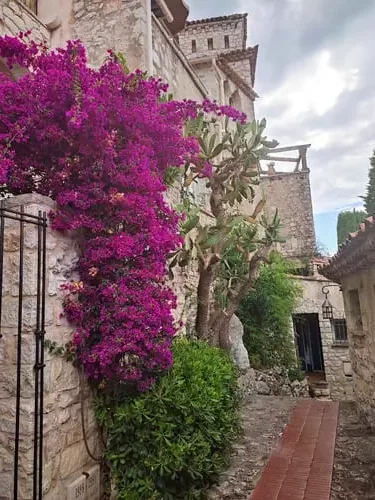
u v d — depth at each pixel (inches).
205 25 697.6
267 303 407.5
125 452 121.9
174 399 126.4
